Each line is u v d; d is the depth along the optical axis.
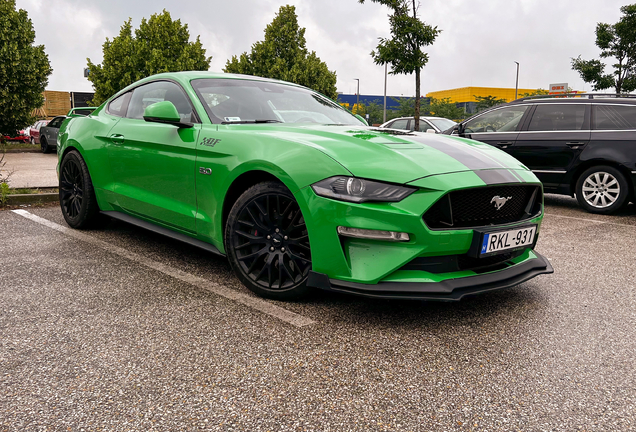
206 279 3.05
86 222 4.25
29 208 5.43
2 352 2.03
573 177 6.27
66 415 1.60
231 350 2.09
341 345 2.16
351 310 2.57
